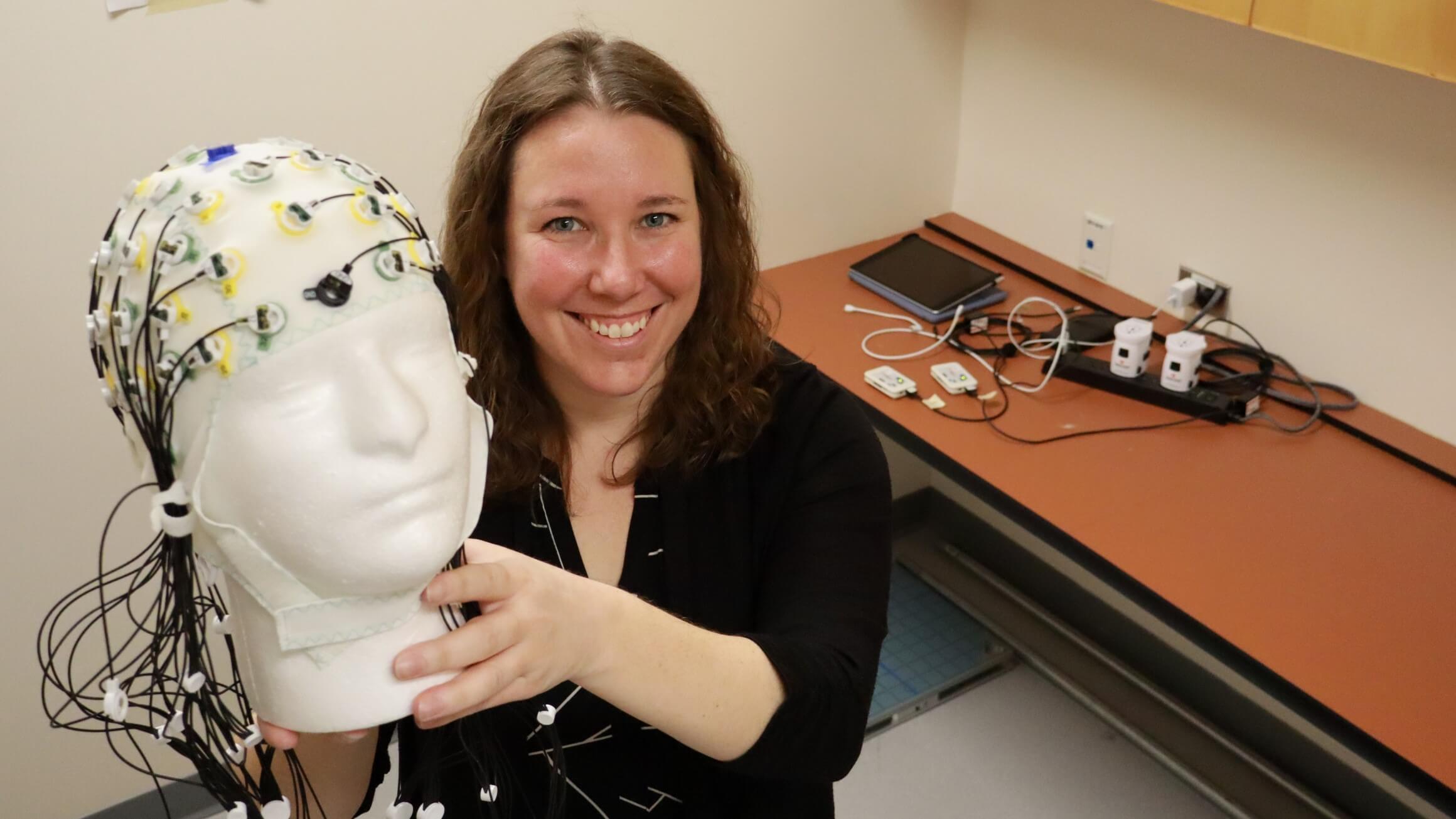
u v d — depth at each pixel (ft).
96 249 6.39
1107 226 7.97
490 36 7.02
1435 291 6.23
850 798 7.79
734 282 3.94
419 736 3.53
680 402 3.92
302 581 2.27
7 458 6.56
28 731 7.16
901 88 8.62
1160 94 7.33
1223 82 6.92
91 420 6.70
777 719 3.21
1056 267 8.42
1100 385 7.06
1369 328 6.61
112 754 7.41
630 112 3.46
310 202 2.24
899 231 9.21
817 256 8.87
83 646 7.08
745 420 3.97
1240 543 5.77
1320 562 5.63
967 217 9.23
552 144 3.44
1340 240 6.60
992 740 8.20
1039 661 8.50
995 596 9.52
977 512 9.78
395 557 2.22
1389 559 5.64
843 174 8.70
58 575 6.91
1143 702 8.50
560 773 3.24
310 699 2.37
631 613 2.83
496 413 3.91
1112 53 7.56
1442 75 4.92
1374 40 5.14
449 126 7.12
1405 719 4.78
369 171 2.47
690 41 7.68
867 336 7.69
